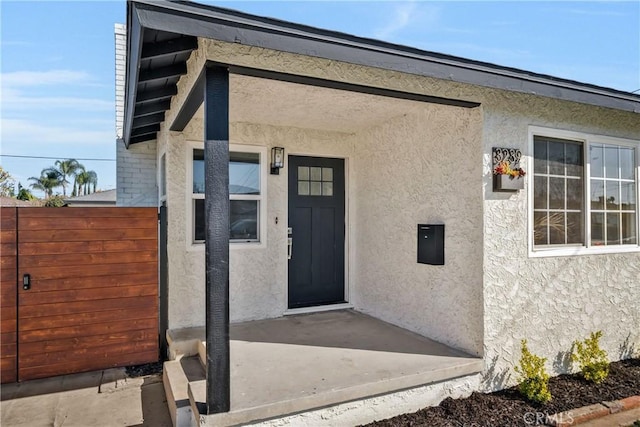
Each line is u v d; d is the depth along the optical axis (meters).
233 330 4.67
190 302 4.82
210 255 2.69
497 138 3.88
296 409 2.90
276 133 5.30
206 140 2.72
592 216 4.59
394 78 3.42
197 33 2.30
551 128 4.26
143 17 2.16
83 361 4.60
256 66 2.84
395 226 4.91
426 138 4.42
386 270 5.07
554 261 4.23
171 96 4.15
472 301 3.83
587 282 4.50
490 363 3.77
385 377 3.29
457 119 4.04
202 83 3.00
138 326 4.83
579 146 4.55
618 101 4.17
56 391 4.11
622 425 3.38
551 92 3.76
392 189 4.98
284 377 3.28
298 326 4.85
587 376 4.13
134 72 3.03
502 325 3.84
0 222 4.34
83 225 4.64
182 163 4.81
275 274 5.30
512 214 3.95
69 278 4.57
